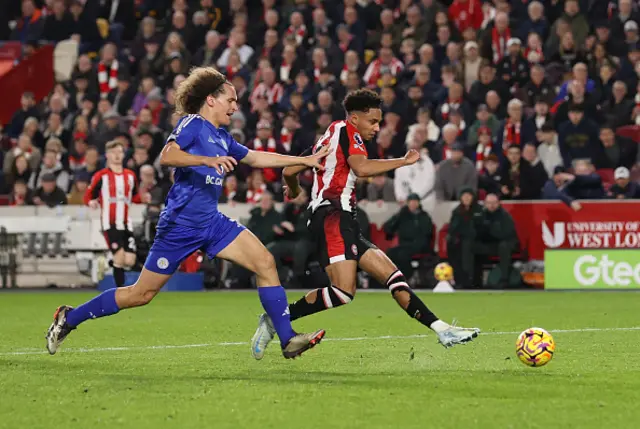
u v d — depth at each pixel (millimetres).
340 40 53750
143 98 54875
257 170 47812
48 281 48469
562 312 31391
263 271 17219
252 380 15977
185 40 57844
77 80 56812
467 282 44406
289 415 12734
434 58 51750
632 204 43656
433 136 48125
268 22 56406
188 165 16344
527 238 44812
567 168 45844
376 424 12117
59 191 49812
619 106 47875
